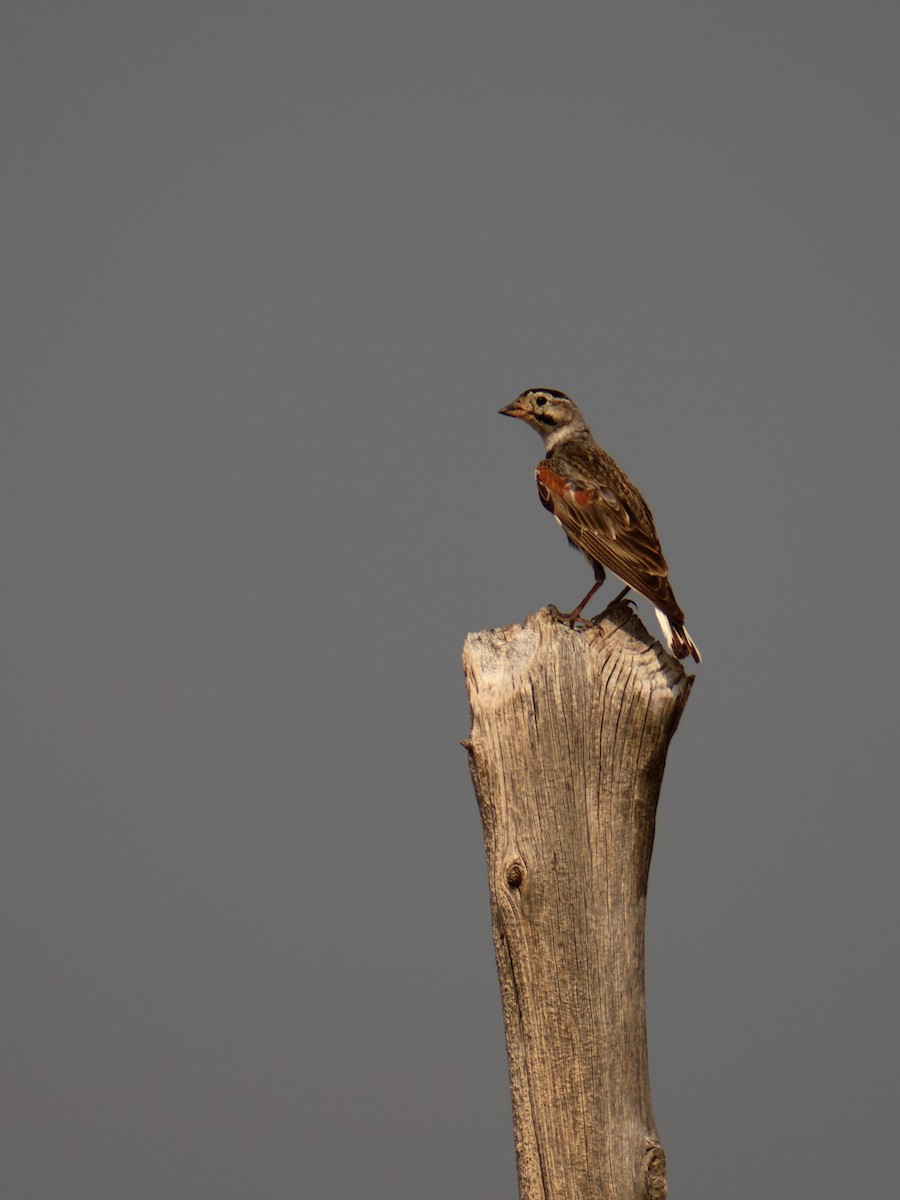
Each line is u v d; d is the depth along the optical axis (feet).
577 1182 29.99
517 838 30.94
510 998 31.14
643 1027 31.40
